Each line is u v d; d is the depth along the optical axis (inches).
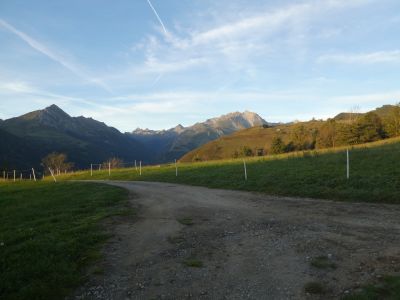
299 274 337.4
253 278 335.9
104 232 510.3
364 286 301.4
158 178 1561.3
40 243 435.5
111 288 326.0
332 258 368.5
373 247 392.2
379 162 944.3
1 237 490.3
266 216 582.6
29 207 789.2
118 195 923.4
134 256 410.9
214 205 724.0
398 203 623.5
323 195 746.2
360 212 570.9
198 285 327.0
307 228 486.9
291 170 1070.4
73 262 379.9
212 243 448.1
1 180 2070.6
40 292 307.9
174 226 546.6
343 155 1180.5
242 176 1157.1
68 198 903.1
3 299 297.0
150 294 312.2
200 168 1697.8
